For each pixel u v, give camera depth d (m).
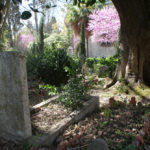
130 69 5.38
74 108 3.08
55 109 3.14
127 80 5.43
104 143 1.76
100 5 14.33
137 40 5.02
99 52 21.45
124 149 1.97
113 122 2.82
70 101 3.06
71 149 1.97
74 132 2.42
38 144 1.98
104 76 7.71
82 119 2.98
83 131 2.48
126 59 5.50
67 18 16.53
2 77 2.06
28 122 2.10
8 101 2.08
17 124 2.07
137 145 2.02
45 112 3.01
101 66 7.84
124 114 3.15
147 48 5.06
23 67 1.99
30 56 6.97
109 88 5.68
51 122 2.59
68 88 3.26
